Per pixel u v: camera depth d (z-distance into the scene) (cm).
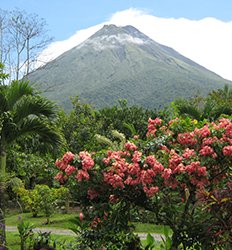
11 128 973
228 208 509
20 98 981
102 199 622
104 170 593
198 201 585
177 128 618
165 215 605
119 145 662
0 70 1095
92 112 2600
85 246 669
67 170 585
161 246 609
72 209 2017
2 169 993
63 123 2302
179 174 559
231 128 573
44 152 1076
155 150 607
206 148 559
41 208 1811
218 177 580
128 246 662
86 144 2164
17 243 1039
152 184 575
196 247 580
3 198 995
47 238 872
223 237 519
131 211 639
